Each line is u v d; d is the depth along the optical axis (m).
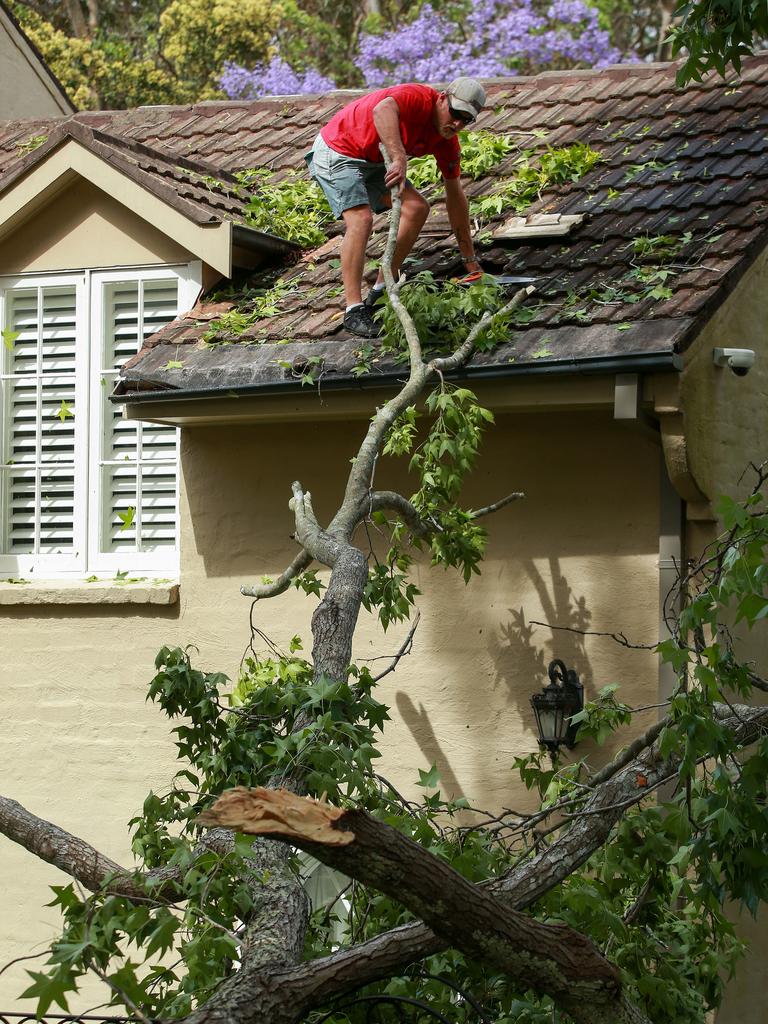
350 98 11.59
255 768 5.42
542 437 7.82
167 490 9.00
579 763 5.76
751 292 8.05
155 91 28.42
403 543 8.05
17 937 8.64
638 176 8.93
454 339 7.48
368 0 29.16
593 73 10.89
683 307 7.17
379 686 8.03
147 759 8.50
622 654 7.53
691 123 9.58
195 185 9.29
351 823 3.61
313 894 7.40
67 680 8.71
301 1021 4.39
